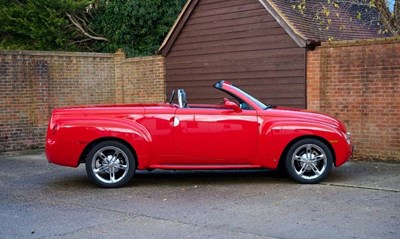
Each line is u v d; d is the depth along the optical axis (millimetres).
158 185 8250
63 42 19750
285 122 8094
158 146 8062
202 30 13773
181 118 8070
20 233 5547
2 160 11516
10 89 13234
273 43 12102
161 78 14758
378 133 10391
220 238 5242
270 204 6727
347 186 7859
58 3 19250
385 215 6055
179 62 14391
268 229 5535
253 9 12523
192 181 8578
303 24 12156
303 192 7480
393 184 7906
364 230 5445
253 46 12562
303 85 11477
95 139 7977
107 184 8031
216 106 8617
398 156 10148
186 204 6828
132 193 7637
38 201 7164
